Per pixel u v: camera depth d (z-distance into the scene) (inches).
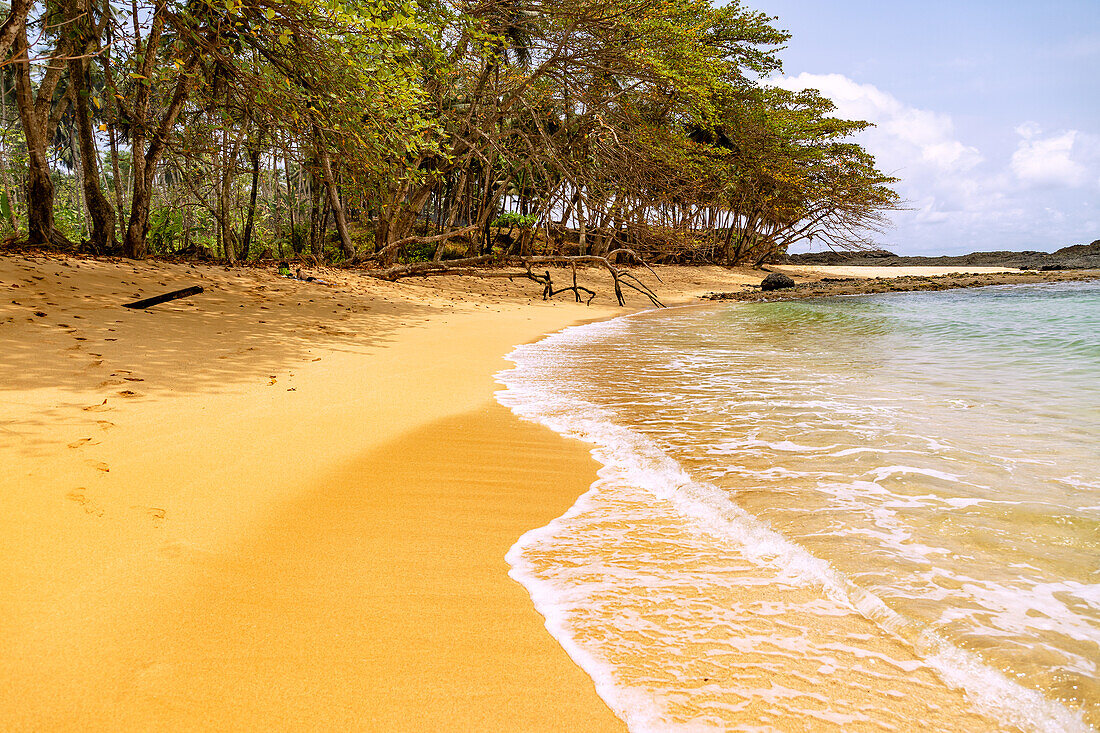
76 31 557.9
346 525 130.9
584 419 221.5
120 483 139.8
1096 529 124.6
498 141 936.3
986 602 100.3
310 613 98.3
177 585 103.6
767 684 83.4
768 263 2108.8
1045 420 207.5
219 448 168.6
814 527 129.1
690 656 89.4
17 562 105.3
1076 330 423.2
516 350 401.4
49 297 345.4
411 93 465.7
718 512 139.4
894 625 95.1
